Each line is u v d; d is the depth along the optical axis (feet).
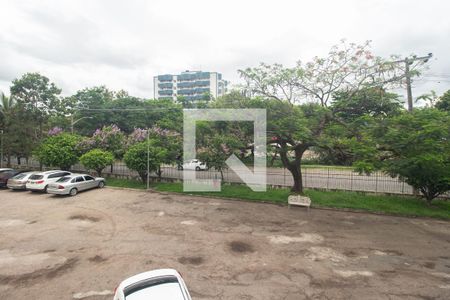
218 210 39.99
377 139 34.58
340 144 38.27
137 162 54.34
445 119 32.53
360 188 50.70
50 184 48.24
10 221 34.42
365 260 23.77
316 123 42.16
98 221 34.58
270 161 57.67
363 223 33.99
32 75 77.66
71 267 22.54
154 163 54.08
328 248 26.32
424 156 30.09
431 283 20.03
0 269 22.22
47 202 44.34
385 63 37.55
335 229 31.73
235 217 36.42
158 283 15.48
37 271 21.88
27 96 76.74
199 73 259.80
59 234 29.96
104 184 58.18
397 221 34.83
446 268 22.36
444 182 37.01
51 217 36.14
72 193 49.39
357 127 39.06
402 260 23.80
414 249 26.14
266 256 24.54
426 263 23.24
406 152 32.73
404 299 18.06
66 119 108.78
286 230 31.35
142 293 14.62
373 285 19.75
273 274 21.31
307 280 20.40
